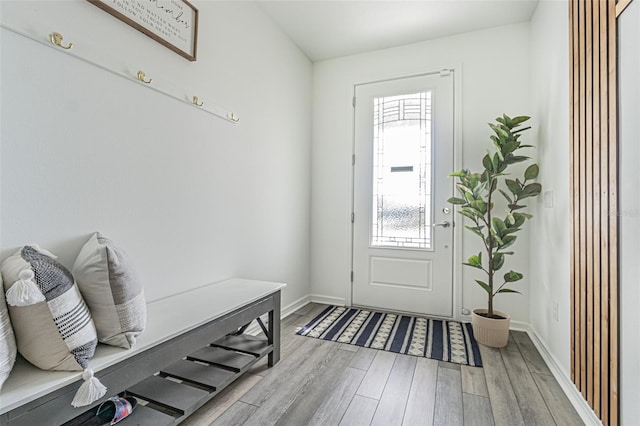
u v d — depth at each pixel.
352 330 2.66
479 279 2.88
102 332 1.17
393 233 3.21
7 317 0.95
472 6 2.58
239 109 2.39
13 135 1.16
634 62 1.18
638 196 1.16
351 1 2.54
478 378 1.92
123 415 1.26
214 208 2.15
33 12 1.21
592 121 1.51
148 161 1.69
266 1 2.54
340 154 3.42
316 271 3.51
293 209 3.18
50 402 0.96
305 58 3.40
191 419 1.51
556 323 2.01
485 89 2.88
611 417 1.32
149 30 1.66
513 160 2.34
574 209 1.73
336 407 1.62
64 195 1.32
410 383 1.85
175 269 1.86
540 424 1.51
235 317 1.70
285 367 2.03
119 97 1.53
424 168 3.10
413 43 3.14
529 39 2.75
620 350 1.27
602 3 1.41
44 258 1.09
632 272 1.20
